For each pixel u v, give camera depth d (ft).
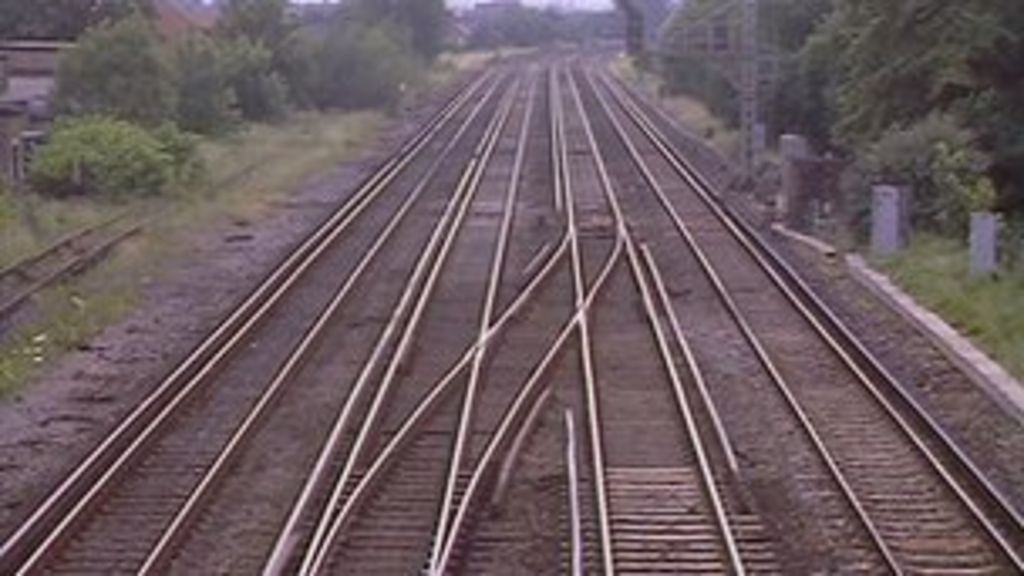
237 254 120.78
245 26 288.30
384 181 167.84
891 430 69.00
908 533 55.47
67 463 64.03
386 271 112.47
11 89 209.46
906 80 131.64
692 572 51.67
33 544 54.13
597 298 100.37
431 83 390.42
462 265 115.34
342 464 63.77
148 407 70.69
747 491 59.88
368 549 54.08
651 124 249.14
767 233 130.72
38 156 154.20
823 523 56.80
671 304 99.19
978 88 129.49
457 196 155.43
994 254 99.30
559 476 62.28
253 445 67.10
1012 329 84.12
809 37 184.85
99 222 130.93
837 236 124.16
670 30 312.09
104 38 187.93
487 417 71.92
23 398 75.05
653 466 64.08
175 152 162.71
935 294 94.84
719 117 238.27
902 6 127.13
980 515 55.52
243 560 53.21
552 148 211.41
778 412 72.49
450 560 52.06
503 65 507.30
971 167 120.88
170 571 52.08
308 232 132.46
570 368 81.76
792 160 135.54
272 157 198.80
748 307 98.12
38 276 105.50
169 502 59.41
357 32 306.35
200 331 91.15
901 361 82.99
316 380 79.20
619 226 132.26
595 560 52.65
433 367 82.12
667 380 79.00
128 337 89.51
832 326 88.69
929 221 119.65
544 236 130.52
